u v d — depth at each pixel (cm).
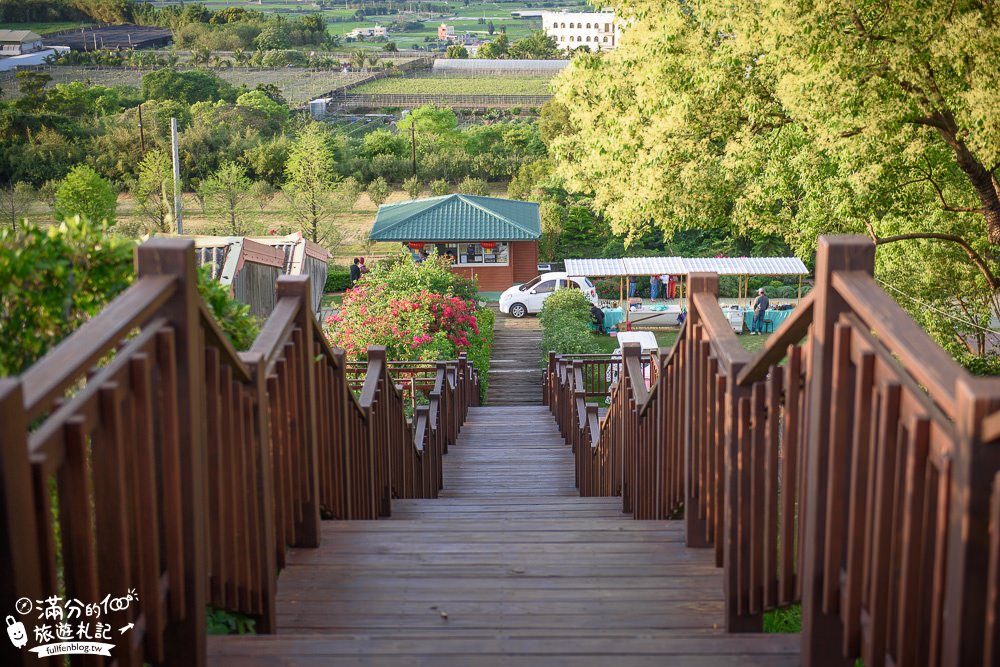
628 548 388
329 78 10269
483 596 343
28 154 4831
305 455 388
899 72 1038
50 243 259
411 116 6116
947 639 177
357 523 424
